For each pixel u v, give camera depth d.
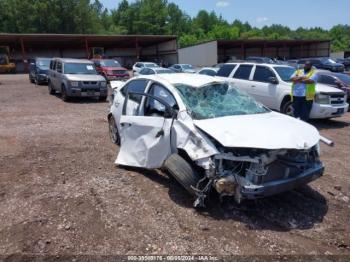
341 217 4.09
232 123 4.25
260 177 3.82
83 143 7.20
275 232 3.72
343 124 9.91
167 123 4.54
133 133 5.17
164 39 46.78
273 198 4.54
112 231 3.68
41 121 9.88
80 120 10.05
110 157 6.17
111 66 24.48
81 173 5.37
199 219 3.95
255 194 3.79
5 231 3.68
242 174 3.94
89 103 14.00
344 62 32.41
